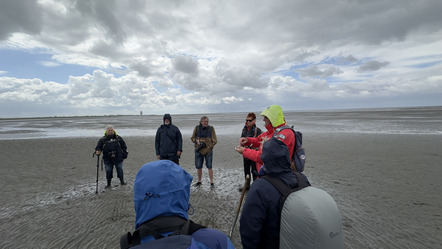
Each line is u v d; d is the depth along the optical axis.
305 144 13.76
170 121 6.75
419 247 3.63
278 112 2.93
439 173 7.64
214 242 1.11
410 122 28.09
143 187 1.17
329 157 10.36
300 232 1.52
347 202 5.46
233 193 6.26
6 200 5.99
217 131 23.14
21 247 3.85
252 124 6.01
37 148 14.09
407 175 7.51
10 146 14.90
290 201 1.62
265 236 1.80
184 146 14.33
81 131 26.20
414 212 4.88
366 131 19.70
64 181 7.64
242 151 2.90
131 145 14.96
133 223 4.64
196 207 5.32
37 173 8.62
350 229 4.21
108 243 3.93
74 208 5.43
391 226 4.30
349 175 7.66
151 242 0.98
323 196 1.64
